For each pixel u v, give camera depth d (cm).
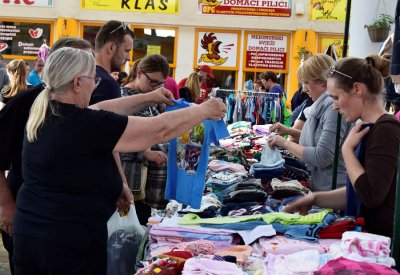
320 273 142
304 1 1112
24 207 183
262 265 168
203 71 868
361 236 168
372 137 186
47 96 181
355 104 195
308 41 1117
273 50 1145
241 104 837
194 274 154
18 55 1141
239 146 430
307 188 284
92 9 1124
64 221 177
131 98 236
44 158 175
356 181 184
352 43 503
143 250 206
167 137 191
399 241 163
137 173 300
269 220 205
